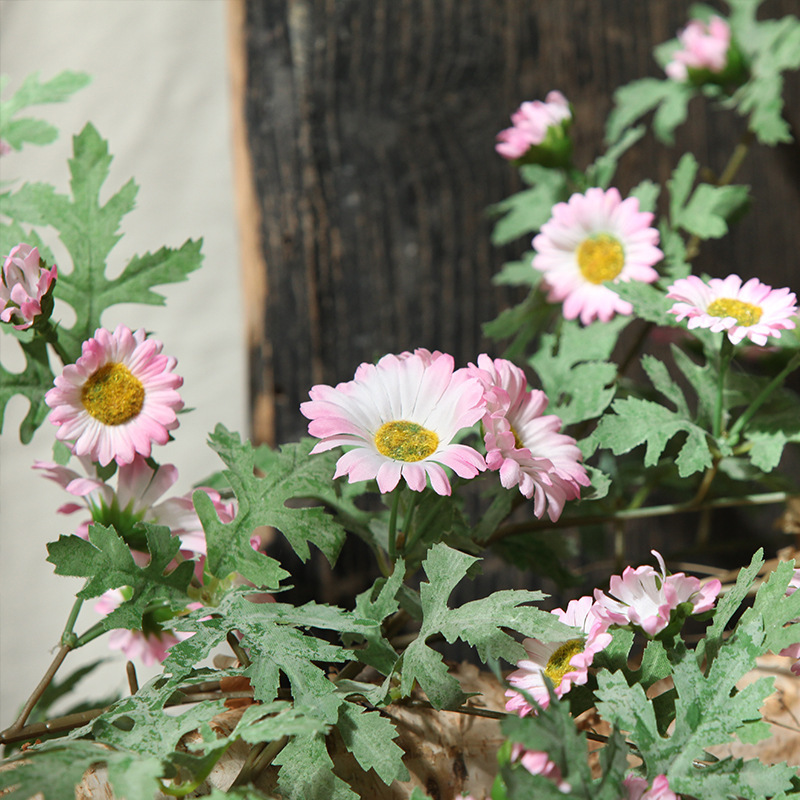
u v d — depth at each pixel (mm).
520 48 898
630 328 910
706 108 926
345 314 881
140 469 758
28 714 751
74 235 788
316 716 710
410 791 738
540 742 682
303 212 874
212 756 697
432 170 889
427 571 730
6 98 896
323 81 873
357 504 871
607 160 871
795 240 933
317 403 729
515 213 888
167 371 751
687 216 844
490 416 727
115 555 734
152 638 778
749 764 706
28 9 902
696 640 817
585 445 770
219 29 916
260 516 748
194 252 794
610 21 908
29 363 775
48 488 920
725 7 918
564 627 712
